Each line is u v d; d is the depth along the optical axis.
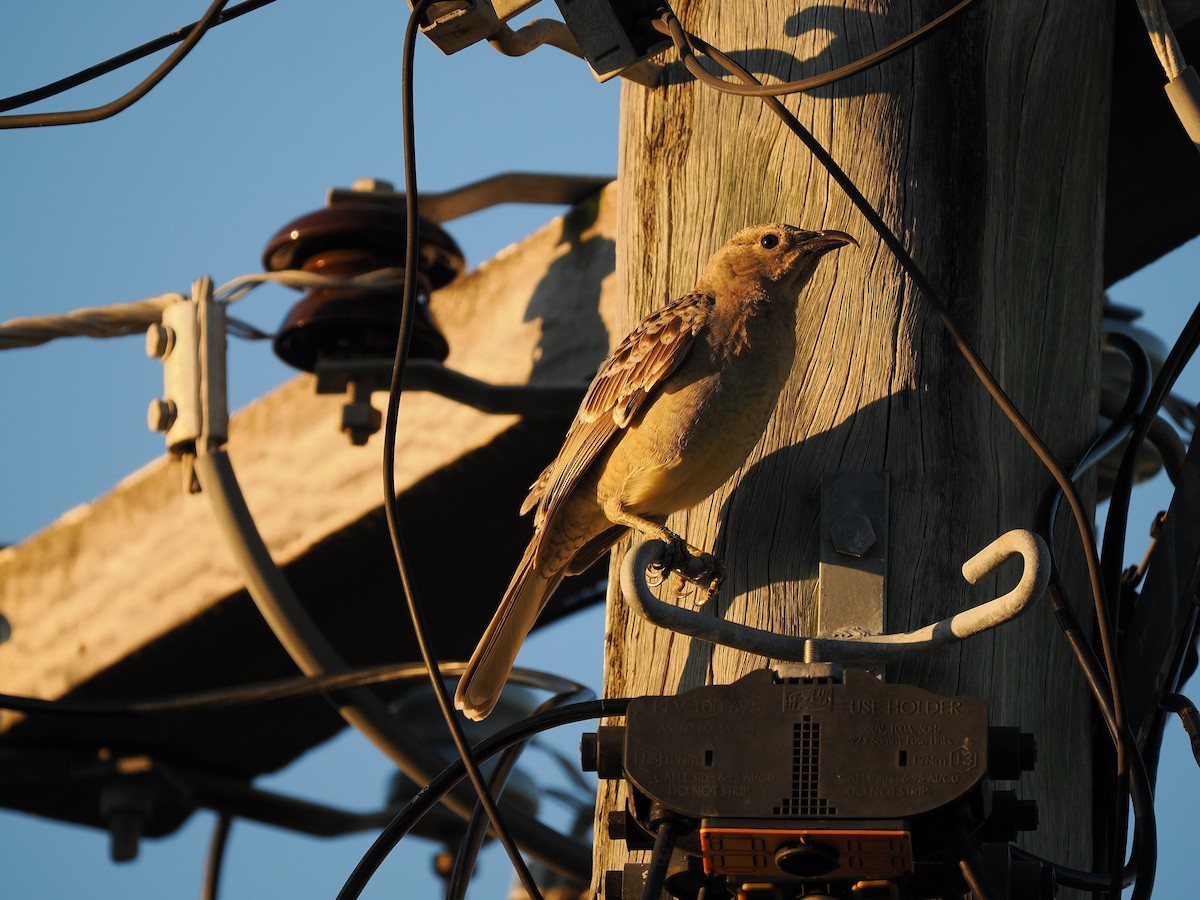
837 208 10.71
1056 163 11.09
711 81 10.19
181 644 17.06
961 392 10.16
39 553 18.03
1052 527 10.10
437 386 14.91
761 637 8.70
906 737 7.73
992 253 10.60
